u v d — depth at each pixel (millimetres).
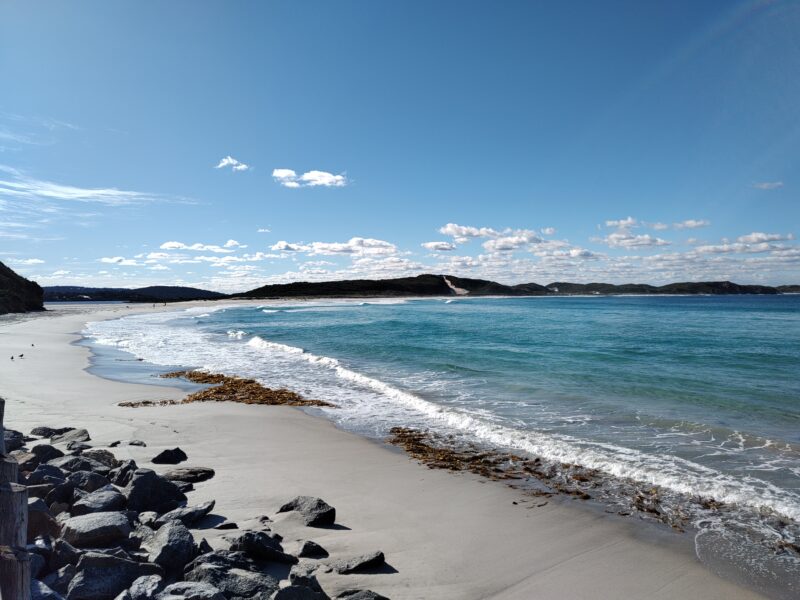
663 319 55469
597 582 5355
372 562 5422
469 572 5469
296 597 3986
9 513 3104
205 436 10914
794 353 25109
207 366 22547
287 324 50094
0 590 2957
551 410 13461
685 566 5742
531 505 7500
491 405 14156
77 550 4574
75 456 7742
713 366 20938
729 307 89438
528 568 5613
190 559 4773
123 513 5590
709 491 7957
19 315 60250
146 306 102000
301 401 15117
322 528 6434
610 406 13805
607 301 138250
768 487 8102
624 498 7789
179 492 6906
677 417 12586
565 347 28203
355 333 38906
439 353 25812
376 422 12727
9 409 12664
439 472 8961
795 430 11422
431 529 6582
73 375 18672
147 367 21891
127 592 3938
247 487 7770
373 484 8305
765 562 5871
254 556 5137
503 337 34719
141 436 10555
